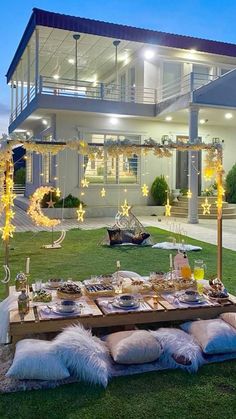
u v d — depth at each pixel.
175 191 16.83
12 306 3.90
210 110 13.88
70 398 2.92
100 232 11.12
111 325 3.82
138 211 15.84
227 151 17.72
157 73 16.59
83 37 15.17
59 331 3.66
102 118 15.67
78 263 7.24
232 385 3.14
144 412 2.77
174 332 3.61
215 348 3.49
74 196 15.54
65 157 15.33
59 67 19.33
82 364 3.12
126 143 4.68
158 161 16.86
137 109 15.27
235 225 13.04
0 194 4.30
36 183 18.91
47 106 13.91
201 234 11.02
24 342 3.35
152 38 15.62
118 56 17.45
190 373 3.29
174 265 5.18
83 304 4.03
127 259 7.65
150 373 3.29
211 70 17.73
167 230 11.70
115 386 3.09
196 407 2.83
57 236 10.42
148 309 3.94
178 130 16.83
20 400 2.89
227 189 16.64
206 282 4.78
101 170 16.02
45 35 14.96
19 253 8.15
